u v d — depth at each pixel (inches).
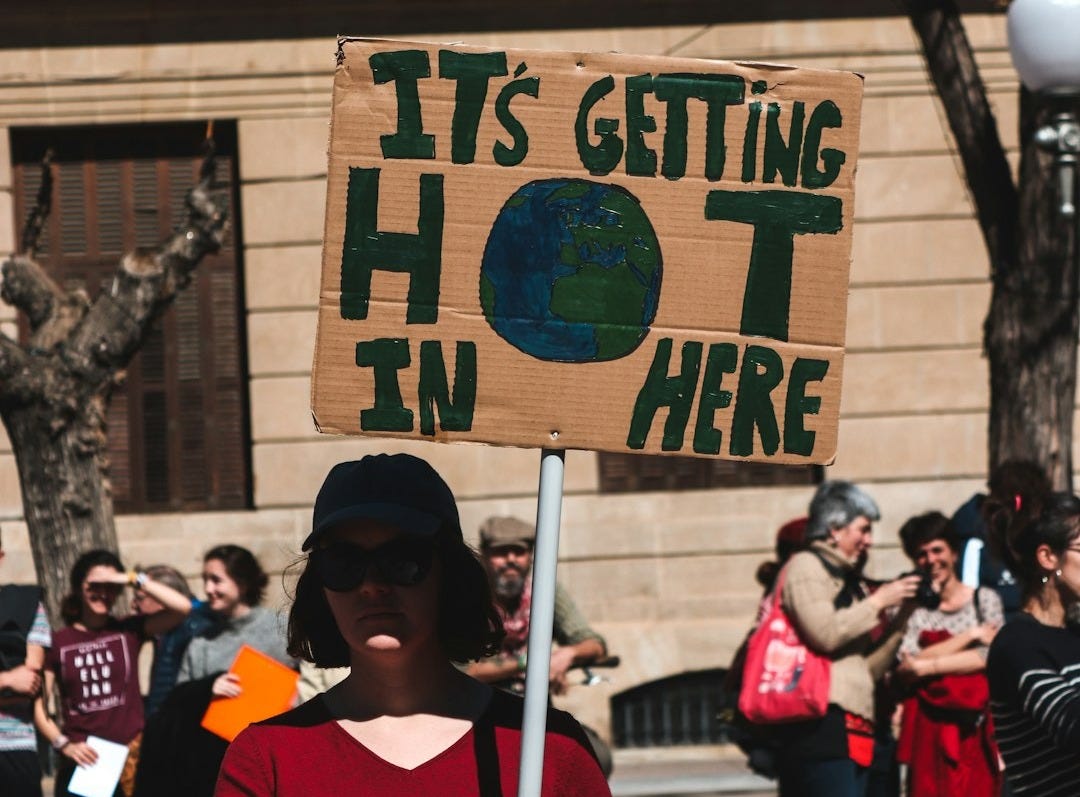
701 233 255.3
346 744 230.4
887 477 1019.3
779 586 535.8
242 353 1031.6
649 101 254.8
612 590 1015.6
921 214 1020.5
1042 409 679.7
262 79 1008.2
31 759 561.6
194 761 473.7
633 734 1014.4
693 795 896.9
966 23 1006.4
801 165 256.8
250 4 1005.2
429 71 251.9
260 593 563.5
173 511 1030.4
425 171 251.8
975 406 1018.7
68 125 1010.1
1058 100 598.5
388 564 231.3
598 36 1014.4
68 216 1025.5
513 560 559.2
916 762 550.9
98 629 597.6
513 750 233.5
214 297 1031.0
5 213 1013.2
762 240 256.1
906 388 1019.9
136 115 1007.6
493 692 241.6
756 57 1013.8
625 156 254.5
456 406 251.1
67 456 725.9
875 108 1019.3
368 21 1009.5
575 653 566.3
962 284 1020.5
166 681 583.5
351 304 251.3
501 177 252.8
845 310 256.8
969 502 584.4
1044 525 344.5
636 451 252.8
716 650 1001.5
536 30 1013.2
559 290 252.4
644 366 253.8
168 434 1032.8
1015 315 683.4
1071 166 610.5
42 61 1007.0
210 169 737.6
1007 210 689.6
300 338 1011.3
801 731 526.9
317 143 1009.5
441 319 251.4
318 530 231.5
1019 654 332.5
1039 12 581.9
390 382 251.0
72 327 749.3
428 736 232.7
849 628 517.7
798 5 1014.4
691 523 1015.6
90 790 575.8
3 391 721.0
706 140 255.4
